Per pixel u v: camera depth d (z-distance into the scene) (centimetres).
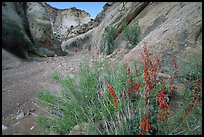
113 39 1010
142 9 1289
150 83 322
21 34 1202
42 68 819
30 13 1739
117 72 377
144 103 276
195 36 552
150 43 623
